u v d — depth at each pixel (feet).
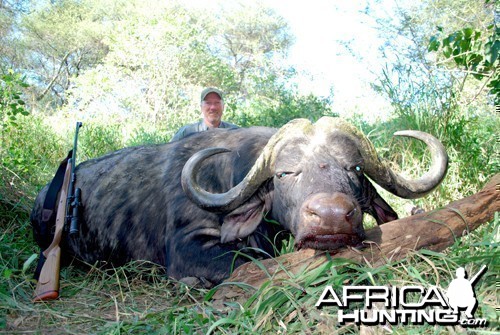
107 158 16.58
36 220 16.15
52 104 97.30
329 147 11.04
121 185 15.51
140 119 58.44
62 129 38.06
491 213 11.27
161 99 63.05
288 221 11.39
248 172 12.71
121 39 65.26
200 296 12.14
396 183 11.78
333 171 10.52
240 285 10.41
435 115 21.53
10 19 89.10
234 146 13.75
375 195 12.68
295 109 34.55
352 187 10.98
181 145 15.26
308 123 11.47
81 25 93.86
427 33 30.73
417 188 11.98
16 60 93.76
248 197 11.67
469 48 18.63
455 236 10.85
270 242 12.87
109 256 15.31
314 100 34.63
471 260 10.10
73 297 12.55
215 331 9.56
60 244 13.24
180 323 9.52
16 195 19.61
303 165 10.83
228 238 12.17
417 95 22.39
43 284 12.00
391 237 10.67
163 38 64.69
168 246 13.57
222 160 13.74
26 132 28.73
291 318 9.36
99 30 94.43
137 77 65.92
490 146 20.80
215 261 12.53
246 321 9.28
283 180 11.19
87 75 59.98
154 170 15.29
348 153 11.05
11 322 10.52
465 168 18.79
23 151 24.79
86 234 15.66
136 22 67.87
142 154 16.03
